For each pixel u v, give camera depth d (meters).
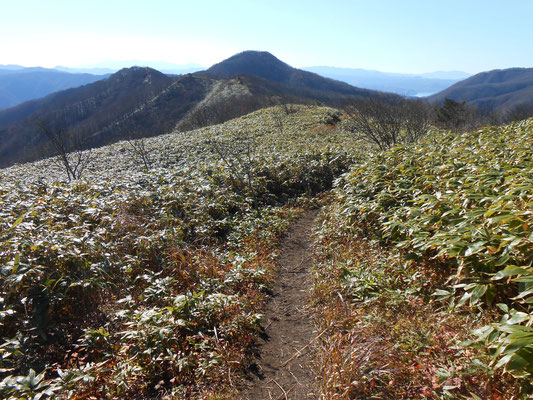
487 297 3.64
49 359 4.49
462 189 6.46
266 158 17.98
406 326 4.14
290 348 4.75
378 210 7.43
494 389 2.94
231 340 4.80
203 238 8.78
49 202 9.06
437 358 3.52
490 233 4.25
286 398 3.81
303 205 12.96
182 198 10.73
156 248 7.05
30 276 4.85
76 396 3.71
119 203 9.38
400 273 5.44
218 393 3.88
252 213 11.28
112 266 6.04
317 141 27.20
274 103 59.31
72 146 26.30
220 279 6.48
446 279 4.75
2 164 82.50
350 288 5.49
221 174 14.59
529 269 3.31
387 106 17.67
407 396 3.26
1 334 4.52
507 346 2.59
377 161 11.25
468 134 13.25
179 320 4.66
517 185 5.37
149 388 4.05
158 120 102.88
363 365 3.52
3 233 5.91
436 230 5.32
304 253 8.49
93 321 5.16
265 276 6.96
